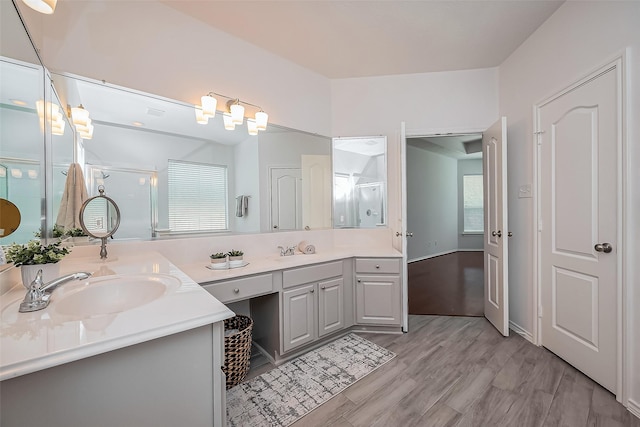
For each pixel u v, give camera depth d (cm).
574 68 183
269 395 163
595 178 169
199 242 207
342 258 238
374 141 293
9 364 53
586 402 153
